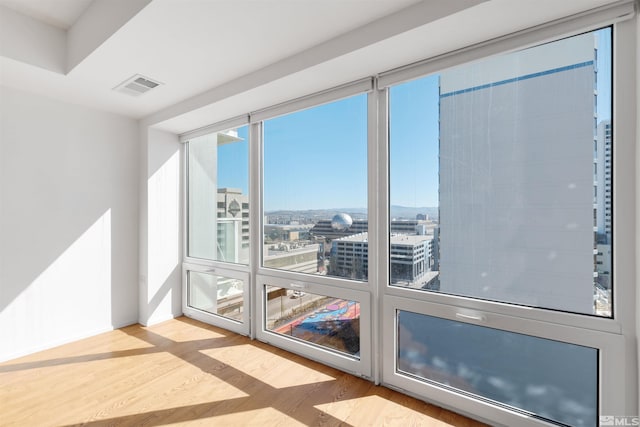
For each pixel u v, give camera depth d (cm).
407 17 153
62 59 220
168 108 288
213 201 319
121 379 212
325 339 234
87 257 284
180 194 344
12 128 241
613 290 138
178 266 341
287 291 258
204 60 203
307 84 215
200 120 293
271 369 225
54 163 263
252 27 168
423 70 182
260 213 276
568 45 147
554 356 153
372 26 164
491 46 160
